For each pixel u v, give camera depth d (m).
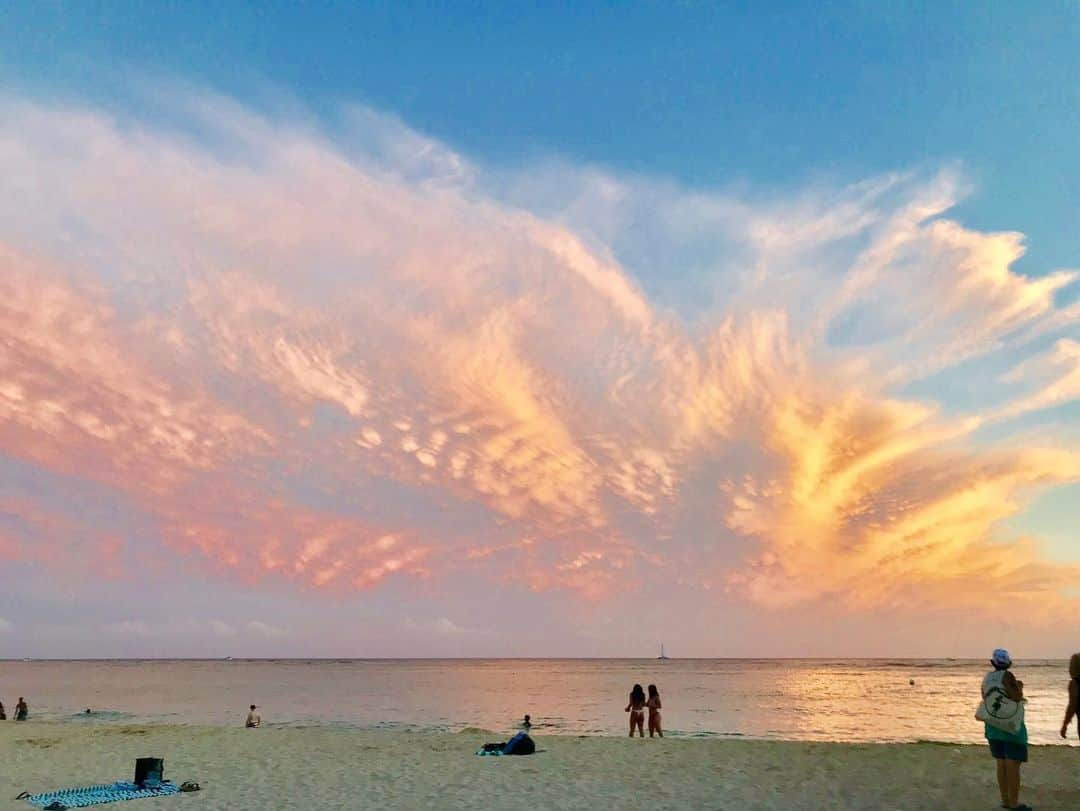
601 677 146.88
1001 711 10.99
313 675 162.50
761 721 44.94
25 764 17.33
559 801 12.70
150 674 168.00
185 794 13.69
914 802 11.80
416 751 18.73
